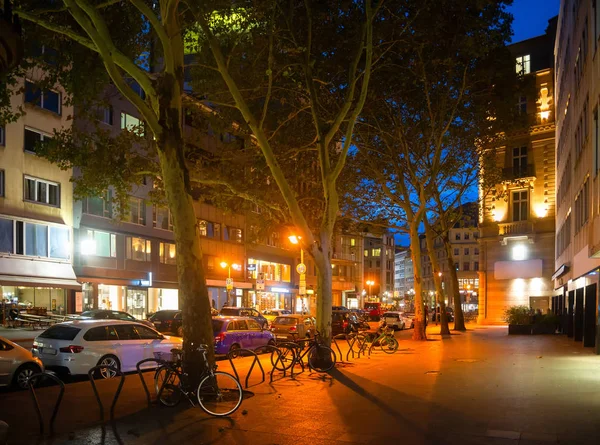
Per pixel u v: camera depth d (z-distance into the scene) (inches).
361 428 336.2
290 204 622.5
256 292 2233.0
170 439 313.3
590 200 731.4
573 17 1071.0
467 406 399.9
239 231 2105.1
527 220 1784.0
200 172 808.9
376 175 1083.9
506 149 1815.9
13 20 240.2
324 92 832.3
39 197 1311.5
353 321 1475.1
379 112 956.0
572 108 1091.9
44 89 654.5
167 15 444.1
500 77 1007.0
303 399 427.8
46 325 1211.9
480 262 1891.0
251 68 729.6
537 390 468.1
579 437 310.7
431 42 769.6
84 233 1411.2
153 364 628.7
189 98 797.9
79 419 361.4
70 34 480.7
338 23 714.2
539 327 1310.3
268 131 845.2
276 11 660.1
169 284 1721.2
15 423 350.6
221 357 769.6
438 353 814.5
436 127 1017.5
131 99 430.9
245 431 330.0
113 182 703.1
